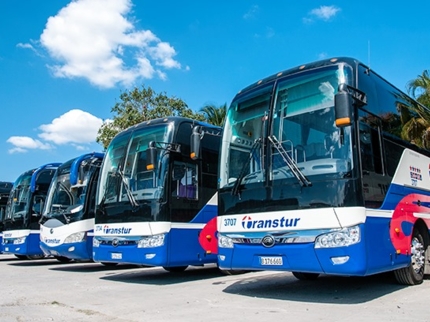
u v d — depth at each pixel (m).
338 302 6.27
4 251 15.79
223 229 7.12
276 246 6.33
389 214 6.64
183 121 10.09
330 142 6.25
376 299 6.40
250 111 7.40
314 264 5.97
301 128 6.61
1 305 6.85
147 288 8.51
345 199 5.89
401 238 6.88
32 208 15.18
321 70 6.78
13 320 5.70
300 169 6.36
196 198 9.83
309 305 6.11
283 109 6.93
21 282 9.94
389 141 7.21
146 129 10.16
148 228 9.09
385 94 7.59
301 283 8.32
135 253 9.16
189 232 9.48
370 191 6.21
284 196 6.39
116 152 10.53
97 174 12.82
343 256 5.77
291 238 6.20
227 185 7.23
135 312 6.07
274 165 6.67
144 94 26.34
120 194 9.84
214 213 10.16
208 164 10.37
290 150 6.59
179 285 8.89
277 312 5.70
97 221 10.20
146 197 9.33
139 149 10.02
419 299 6.32
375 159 6.59
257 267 6.54
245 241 6.74
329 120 6.37
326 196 6.02
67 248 12.23
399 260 6.72
